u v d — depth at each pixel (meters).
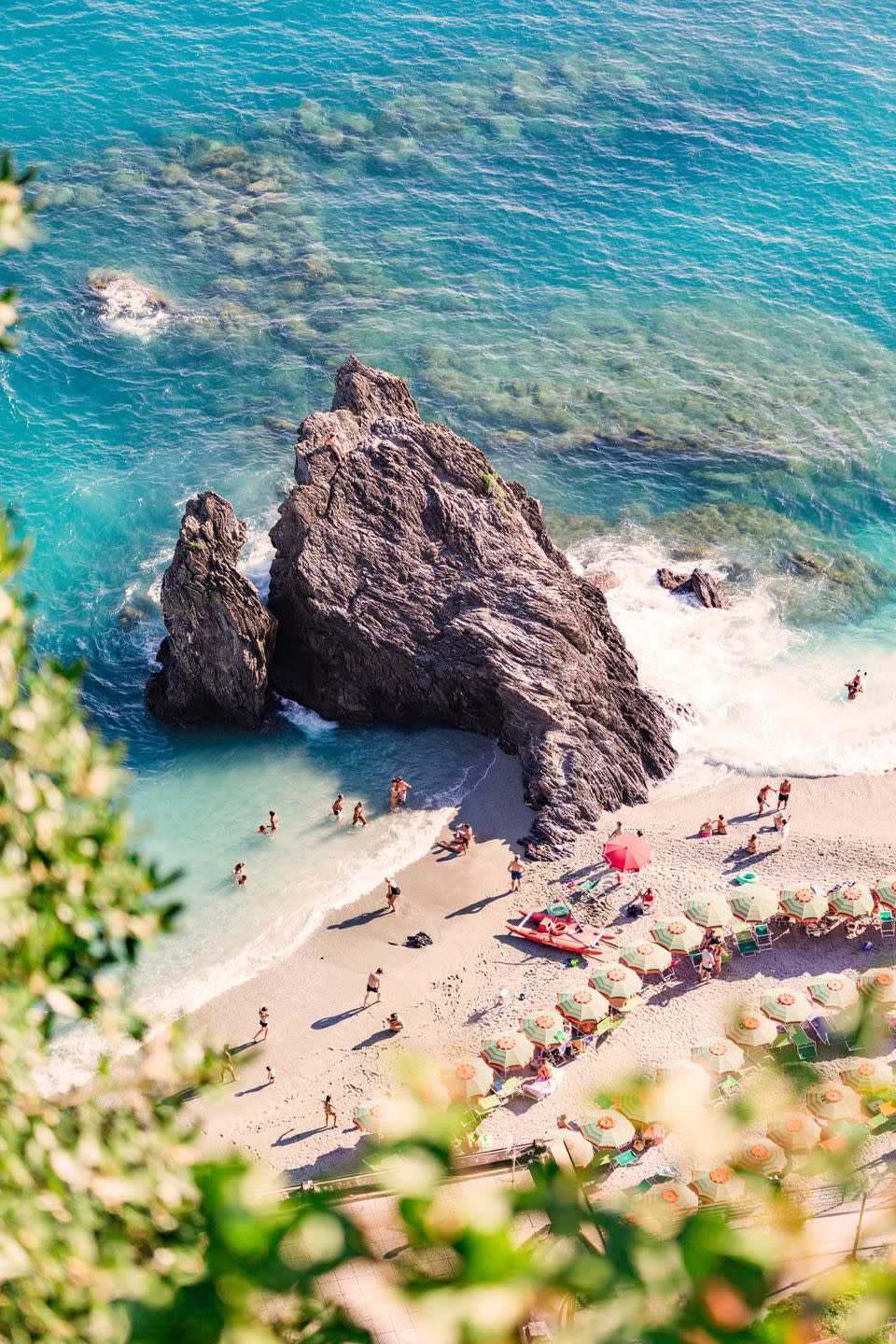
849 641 62.78
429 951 48.81
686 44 107.25
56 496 69.00
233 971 48.12
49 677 9.10
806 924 47.16
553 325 81.88
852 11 112.44
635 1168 36.59
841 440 74.31
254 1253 4.47
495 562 60.28
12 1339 6.80
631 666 60.00
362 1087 42.88
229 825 54.56
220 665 57.72
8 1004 8.30
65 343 77.81
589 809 54.19
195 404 75.06
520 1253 3.99
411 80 101.62
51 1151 7.80
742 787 55.72
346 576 59.38
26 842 8.67
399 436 62.72
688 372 78.69
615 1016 44.41
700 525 69.25
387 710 60.22
